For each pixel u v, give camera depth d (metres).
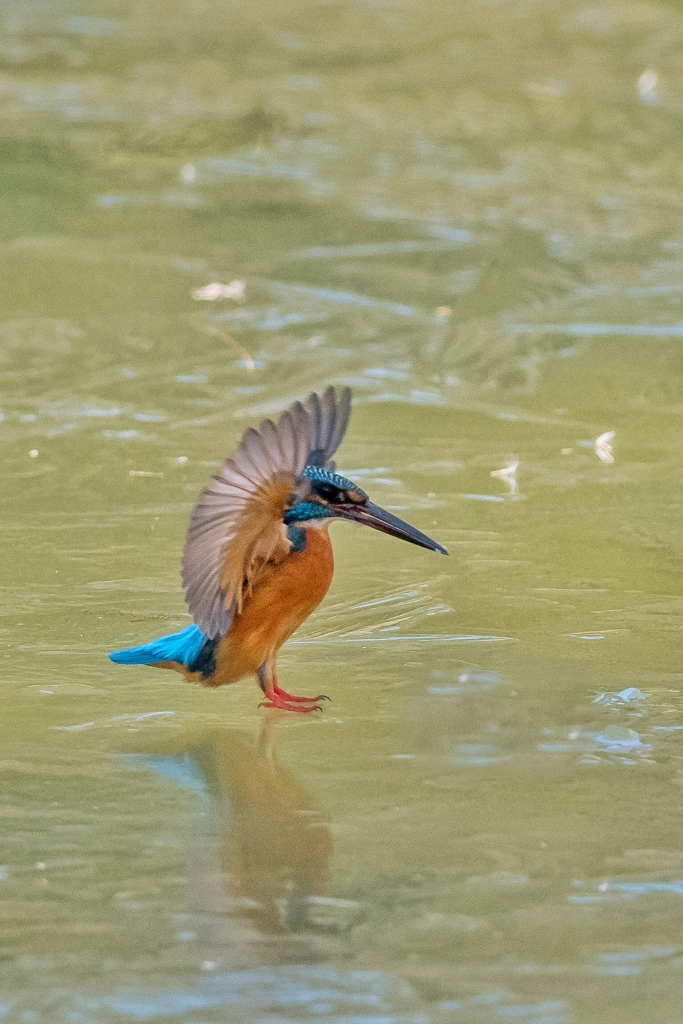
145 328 14.61
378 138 20.06
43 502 11.27
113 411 12.96
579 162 19.44
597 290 15.79
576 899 6.43
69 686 8.65
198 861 6.74
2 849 6.82
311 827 7.08
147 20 25.86
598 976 5.86
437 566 10.42
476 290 15.70
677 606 9.73
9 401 13.07
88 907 6.34
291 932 6.16
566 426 12.92
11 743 7.95
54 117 20.44
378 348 14.40
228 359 14.05
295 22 25.88
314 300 15.38
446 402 13.36
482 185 18.58
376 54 23.97
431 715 8.28
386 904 6.38
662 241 17.05
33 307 14.95
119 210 17.44
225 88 21.95
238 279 15.77
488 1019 5.58
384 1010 5.62
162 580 10.03
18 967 5.89
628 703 8.41
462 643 9.25
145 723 8.25
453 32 25.36
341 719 8.29
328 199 18.03
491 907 6.36
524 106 21.47
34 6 26.72
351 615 9.69
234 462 6.85
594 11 26.61
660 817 7.18
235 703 8.57
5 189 17.88
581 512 11.26
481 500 11.48
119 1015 5.58
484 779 7.59
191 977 5.82
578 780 7.59
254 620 8.06
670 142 20.19
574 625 9.47
